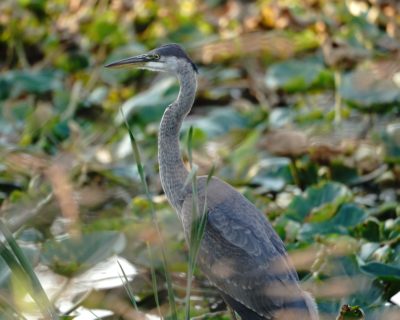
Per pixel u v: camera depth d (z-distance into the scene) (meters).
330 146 12.64
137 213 11.64
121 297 10.05
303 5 15.84
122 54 15.95
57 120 14.24
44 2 17.86
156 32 17.05
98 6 18.03
